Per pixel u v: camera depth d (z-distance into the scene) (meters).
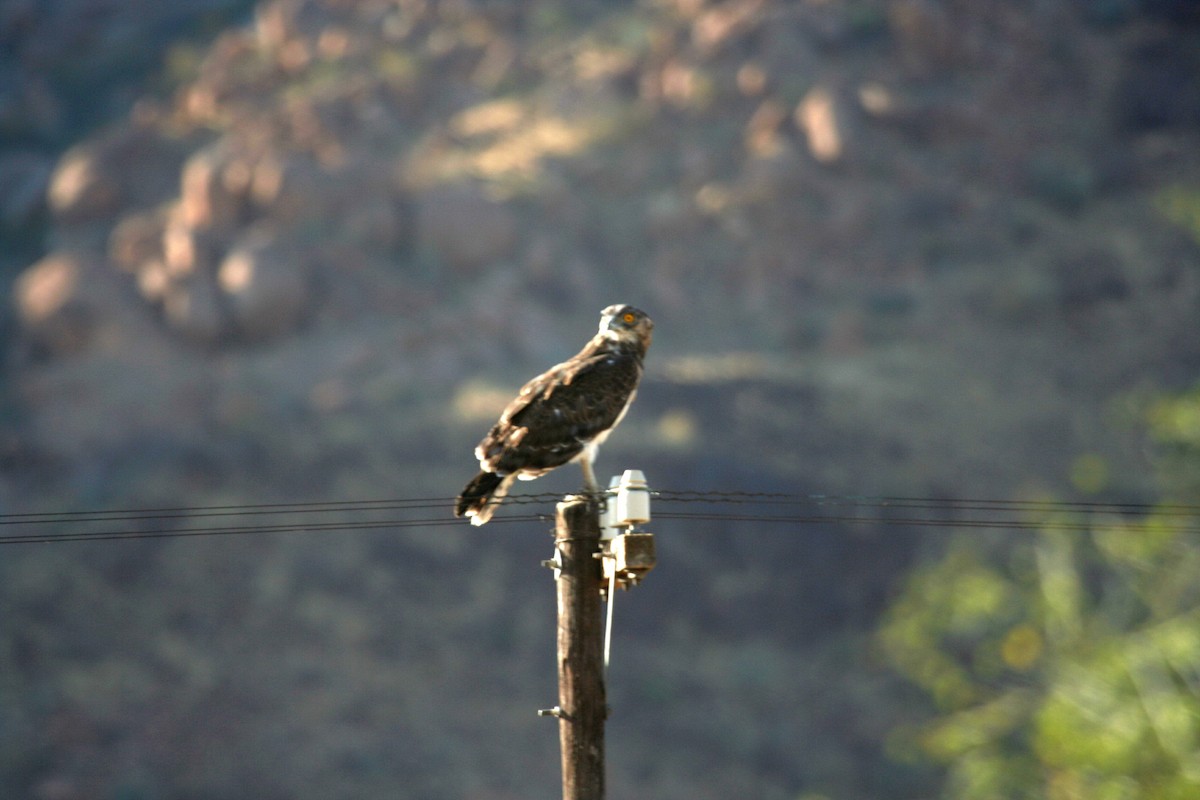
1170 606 24.75
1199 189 66.56
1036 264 64.81
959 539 49.56
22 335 62.72
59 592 46.38
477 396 55.75
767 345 61.12
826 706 44.38
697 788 42.09
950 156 70.81
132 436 55.22
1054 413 55.84
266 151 66.81
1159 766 21.50
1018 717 27.33
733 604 47.38
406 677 44.56
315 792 41.06
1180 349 59.56
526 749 42.97
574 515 9.51
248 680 44.00
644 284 64.56
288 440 53.41
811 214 66.50
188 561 47.81
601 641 9.45
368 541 48.72
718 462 50.66
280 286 60.62
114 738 42.00
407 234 64.88
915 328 61.50
